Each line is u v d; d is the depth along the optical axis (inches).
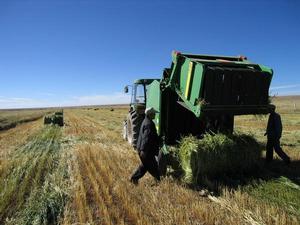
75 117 1667.1
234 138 314.8
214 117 342.3
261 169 324.8
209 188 271.6
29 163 386.0
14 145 569.6
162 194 256.1
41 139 642.8
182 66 326.0
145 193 257.8
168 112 353.1
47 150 490.0
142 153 279.6
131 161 379.9
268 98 331.6
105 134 714.8
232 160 302.7
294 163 353.1
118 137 649.0
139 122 455.2
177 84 334.6
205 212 210.2
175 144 360.8
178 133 363.3
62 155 443.2
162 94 351.6
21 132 845.8
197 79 297.9
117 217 212.7
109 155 419.8
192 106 306.2
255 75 311.6
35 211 227.3
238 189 261.3
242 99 310.8
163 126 351.9
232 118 356.8
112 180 293.7
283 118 1183.6
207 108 292.7
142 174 284.8
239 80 304.5
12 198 256.2
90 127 933.8
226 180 292.7
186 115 363.6
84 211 225.6
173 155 312.3
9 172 340.5
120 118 1433.3
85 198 240.1
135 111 471.8
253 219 201.3
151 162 283.0
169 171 325.4
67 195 259.3
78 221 210.7
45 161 401.7
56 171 343.3
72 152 463.2
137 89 483.8
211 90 293.6
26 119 1599.4
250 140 319.6
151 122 286.0
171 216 209.6
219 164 295.1
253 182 278.1
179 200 241.3
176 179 299.0
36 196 258.7
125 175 315.6
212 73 289.9
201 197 248.7
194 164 282.8
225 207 223.5
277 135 343.3
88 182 297.4
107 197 250.5
